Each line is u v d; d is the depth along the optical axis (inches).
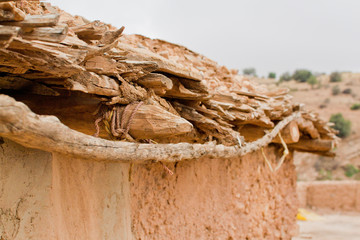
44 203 103.7
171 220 172.9
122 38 178.1
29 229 101.7
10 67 85.3
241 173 230.5
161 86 110.3
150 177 164.7
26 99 106.1
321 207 667.4
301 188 659.4
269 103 195.3
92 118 111.1
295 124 225.6
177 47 233.6
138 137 110.8
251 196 241.3
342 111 1820.9
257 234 244.4
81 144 85.6
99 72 96.7
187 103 138.8
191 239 183.5
